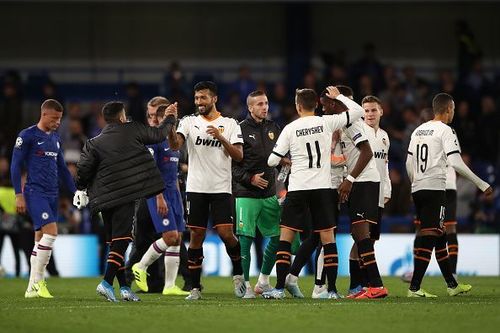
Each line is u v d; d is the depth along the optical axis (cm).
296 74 9462
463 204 7425
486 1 9181
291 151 4091
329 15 9625
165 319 3316
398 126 8444
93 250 6900
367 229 4153
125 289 4128
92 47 9600
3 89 9362
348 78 8912
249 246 4472
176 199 4672
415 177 4328
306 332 3005
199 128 4125
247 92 8919
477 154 8394
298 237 4625
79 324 3203
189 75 9469
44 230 4394
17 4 9544
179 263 4853
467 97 8775
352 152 4222
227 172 4159
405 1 9025
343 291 4825
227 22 9625
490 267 6875
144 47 9631
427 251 4297
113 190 3928
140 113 8431
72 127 8281
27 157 4406
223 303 3906
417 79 8962
